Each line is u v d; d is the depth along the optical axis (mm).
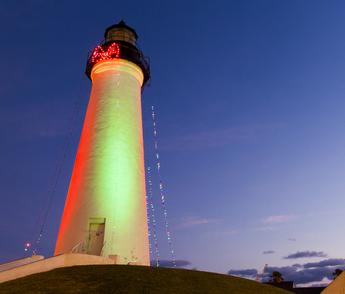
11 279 13031
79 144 23391
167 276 14391
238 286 14930
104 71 24656
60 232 20844
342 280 16609
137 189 21703
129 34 26438
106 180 20938
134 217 20750
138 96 25047
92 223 20094
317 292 34719
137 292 12000
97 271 14094
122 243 19672
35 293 11430
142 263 20172
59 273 13703
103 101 23484
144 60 26359
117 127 22641
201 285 13914
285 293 15977
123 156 21906
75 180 21719
